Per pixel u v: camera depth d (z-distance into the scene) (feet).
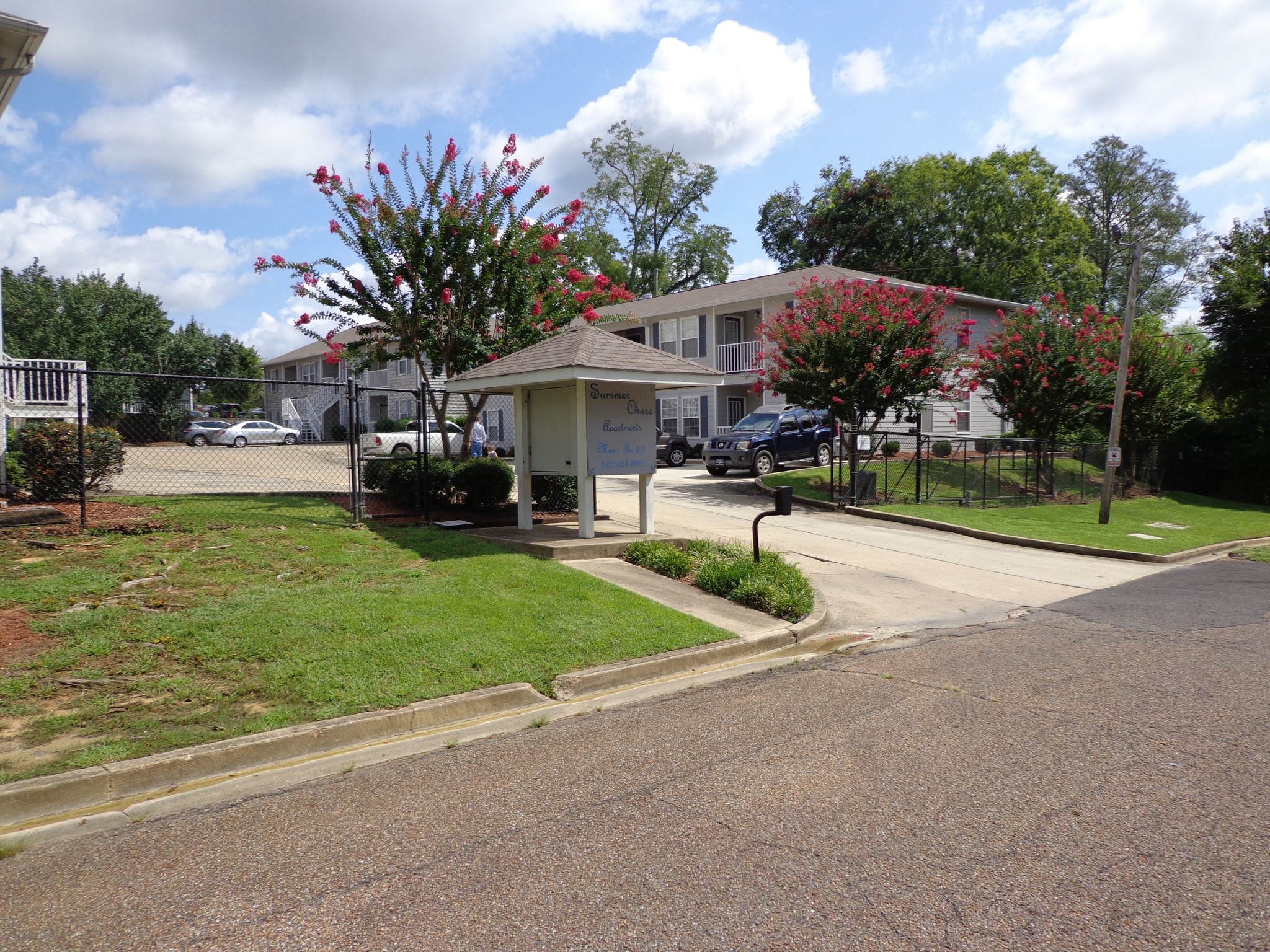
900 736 15.93
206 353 160.56
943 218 144.87
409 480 40.40
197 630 19.72
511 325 43.70
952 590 33.71
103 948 9.01
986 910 9.67
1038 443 71.00
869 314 59.62
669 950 8.88
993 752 15.01
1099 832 11.73
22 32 28.02
